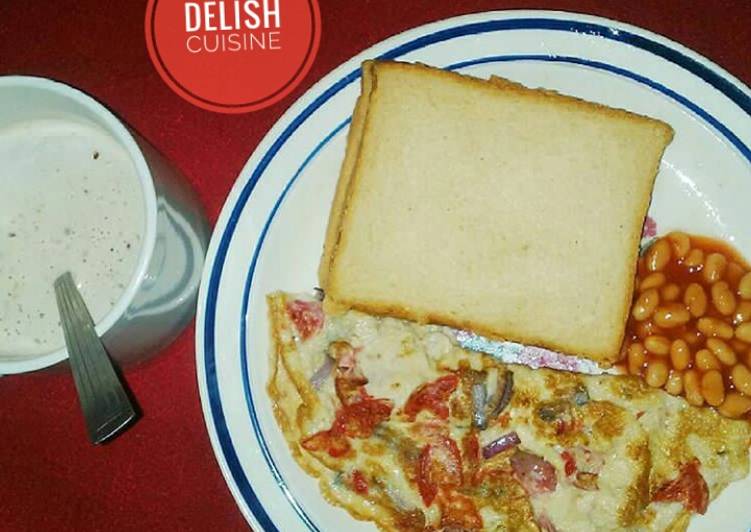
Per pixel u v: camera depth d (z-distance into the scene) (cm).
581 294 34
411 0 38
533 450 32
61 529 35
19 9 39
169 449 35
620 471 32
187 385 36
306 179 35
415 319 34
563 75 35
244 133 38
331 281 34
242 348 34
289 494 34
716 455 33
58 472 35
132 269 32
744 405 33
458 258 34
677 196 35
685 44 37
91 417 29
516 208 34
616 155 34
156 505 35
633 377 34
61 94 30
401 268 34
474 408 33
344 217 34
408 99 34
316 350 34
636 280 35
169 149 37
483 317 34
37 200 32
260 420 34
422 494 33
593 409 33
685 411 33
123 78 38
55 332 31
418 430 33
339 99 35
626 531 32
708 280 35
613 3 37
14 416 36
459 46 35
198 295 34
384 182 34
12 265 32
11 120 32
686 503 32
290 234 35
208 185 37
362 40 38
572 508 32
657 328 35
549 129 34
